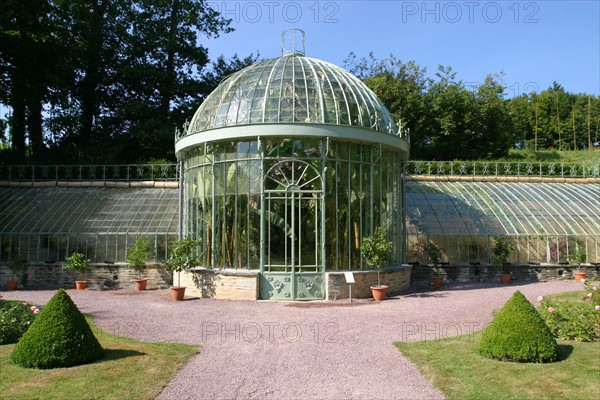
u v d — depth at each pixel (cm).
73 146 4503
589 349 1150
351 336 1365
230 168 2156
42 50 3762
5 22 3391
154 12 4797
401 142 2355
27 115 4412
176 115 4706
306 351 1213
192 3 4831
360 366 1088
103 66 4572
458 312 1702
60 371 1021
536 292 2217
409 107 5266
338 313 1719
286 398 904
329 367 1084
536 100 9550
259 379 1006
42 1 3591
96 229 2747
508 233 2889
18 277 2614
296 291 2027
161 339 1343
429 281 2773
